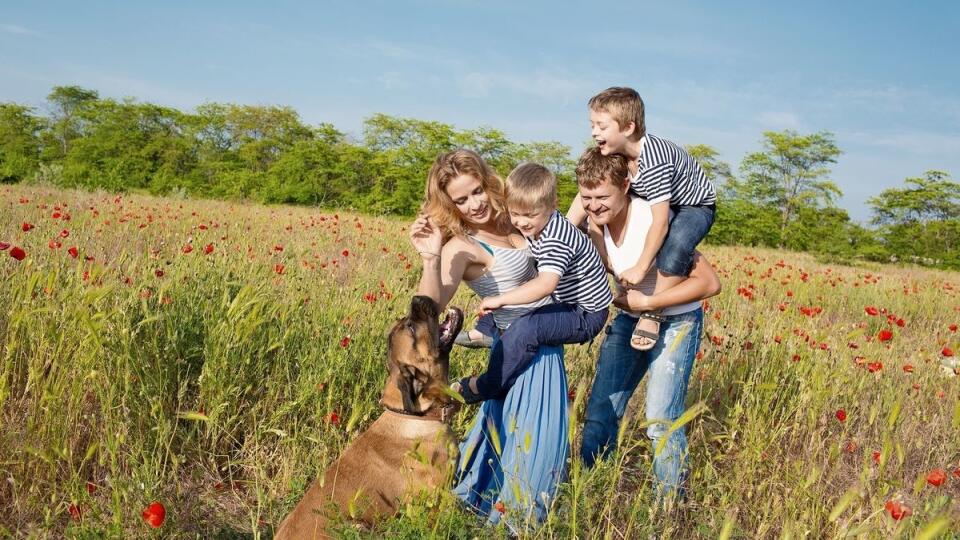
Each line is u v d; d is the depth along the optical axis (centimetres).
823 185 5456
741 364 564
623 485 456
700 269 433
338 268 916
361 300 597
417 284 830
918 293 1400
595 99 429
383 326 542
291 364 505
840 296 1270
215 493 427
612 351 456
